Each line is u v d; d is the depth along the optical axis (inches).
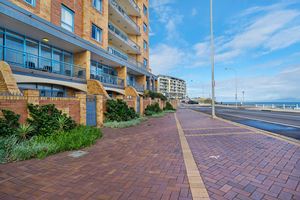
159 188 135.7
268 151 225.5
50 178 156.4
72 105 386.0
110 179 153.0
